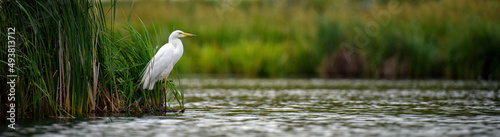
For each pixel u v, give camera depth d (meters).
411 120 11.68
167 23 33.91
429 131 10.04
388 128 10.44
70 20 11.67
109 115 12.30
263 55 33.09
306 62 32.62
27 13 10.97
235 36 35.50
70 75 11.95
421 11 34.22
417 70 30.41
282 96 18.45
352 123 11.16
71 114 12.11
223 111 13.58
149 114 12.69
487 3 34.62
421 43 30.47
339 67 31.86
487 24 30.44
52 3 11.50
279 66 33.00
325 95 18.84
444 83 25.38
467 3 34.53
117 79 13.14
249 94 19.34
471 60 29.56
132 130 10.11
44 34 11.81
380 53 30.67
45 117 11.77
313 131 10.04
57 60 11.81
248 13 40.41
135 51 13.07
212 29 35.84
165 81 12.92
